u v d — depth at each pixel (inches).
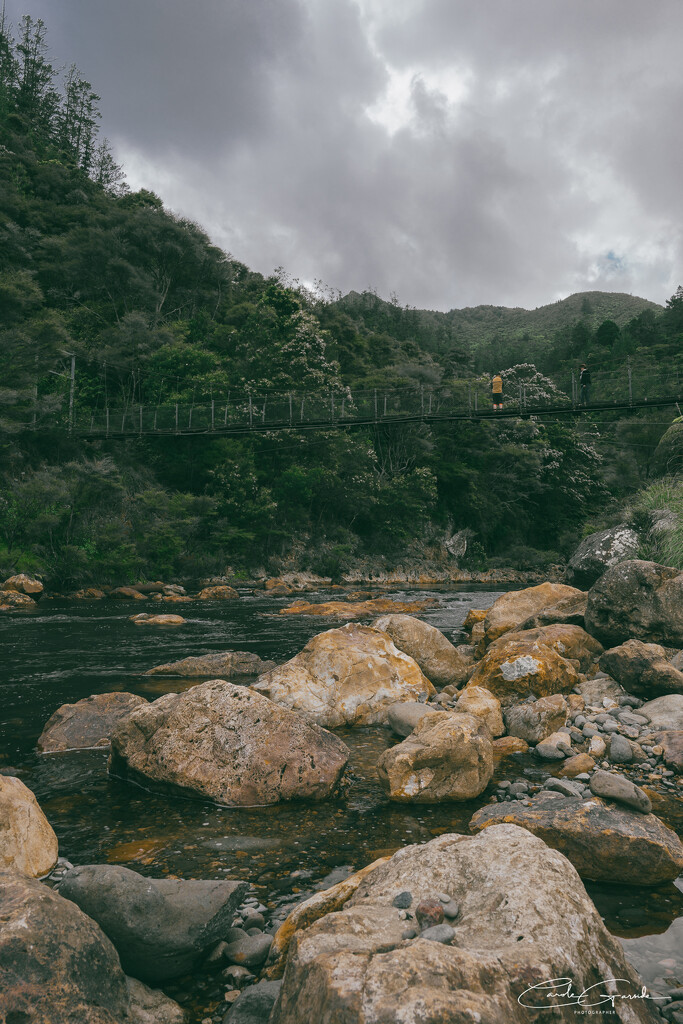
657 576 337.1
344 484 1691.7
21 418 1258.6
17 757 234.7
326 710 283.6
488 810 169.5
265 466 1609.3
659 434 2172.7
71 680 359.3
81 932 94.9
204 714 210.1
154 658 431.8
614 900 136.3
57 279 2252.7
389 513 1818.4
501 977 80.0
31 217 2439.7
